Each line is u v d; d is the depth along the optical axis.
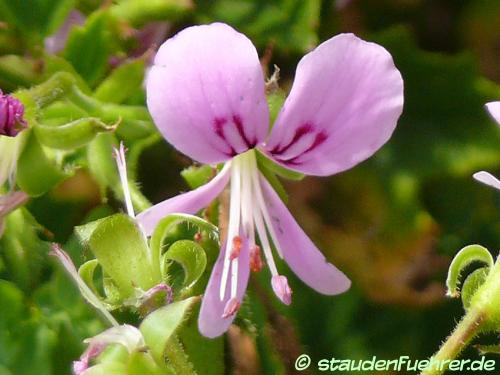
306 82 0.08
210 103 0.08
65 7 0.11
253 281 0.11
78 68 0.11
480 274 0.08
